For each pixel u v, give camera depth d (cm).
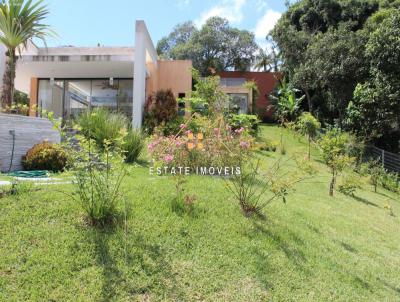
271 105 2795
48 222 355
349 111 1684
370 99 1544
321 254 443
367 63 1659
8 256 298
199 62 3409
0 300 255
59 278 286
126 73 1422
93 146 394
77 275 293
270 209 558
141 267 319
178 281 314
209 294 308
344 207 810
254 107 2033
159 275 315
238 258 372
